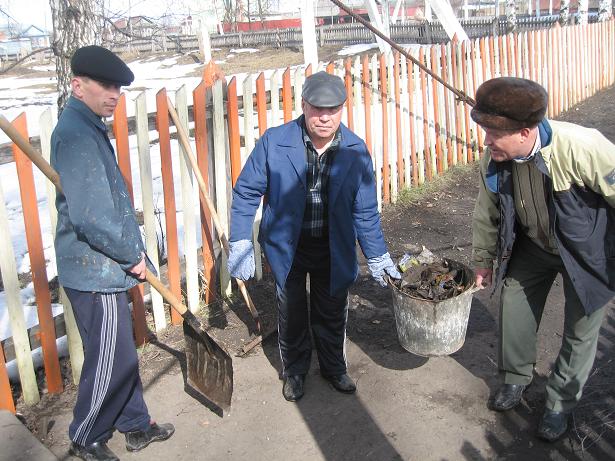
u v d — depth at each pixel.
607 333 3.85
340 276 3.05
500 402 3.13
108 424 2.77
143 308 3.83
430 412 3.19
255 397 3.37
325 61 21.81
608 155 2.40
